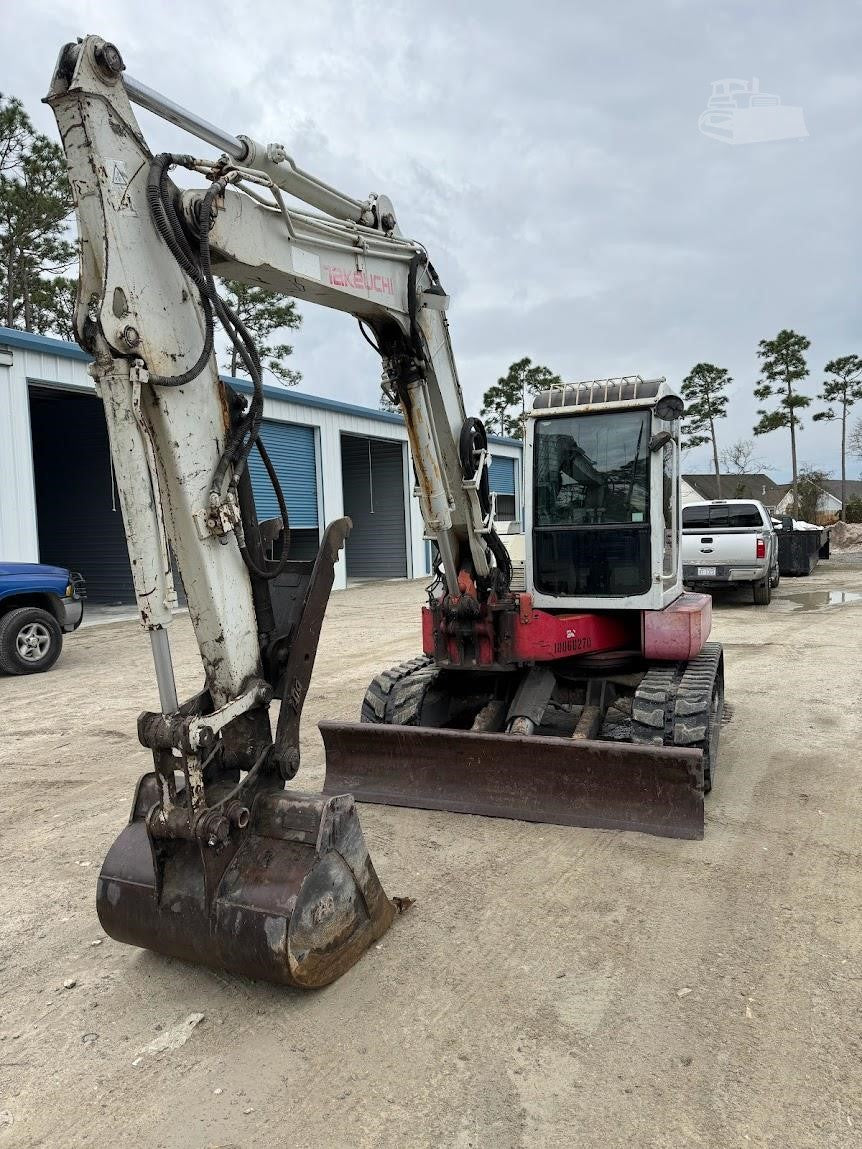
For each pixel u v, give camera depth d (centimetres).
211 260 310
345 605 1716
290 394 1828
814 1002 288
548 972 311
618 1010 286
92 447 1853
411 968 316
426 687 538
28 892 400
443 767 473
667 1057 262
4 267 2398
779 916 349
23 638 971
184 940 299
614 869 394
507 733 479
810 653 958
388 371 436
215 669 302
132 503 266
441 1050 268
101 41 258
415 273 415
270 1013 292
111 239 260
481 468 484
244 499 313
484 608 497
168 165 278
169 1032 284
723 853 410
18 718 761
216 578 296
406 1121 238
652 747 425
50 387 1324
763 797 489
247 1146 231
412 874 395
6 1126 242
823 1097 243
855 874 387
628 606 511
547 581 533
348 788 491
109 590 1870
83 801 528
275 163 343
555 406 526
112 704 809
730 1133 230
